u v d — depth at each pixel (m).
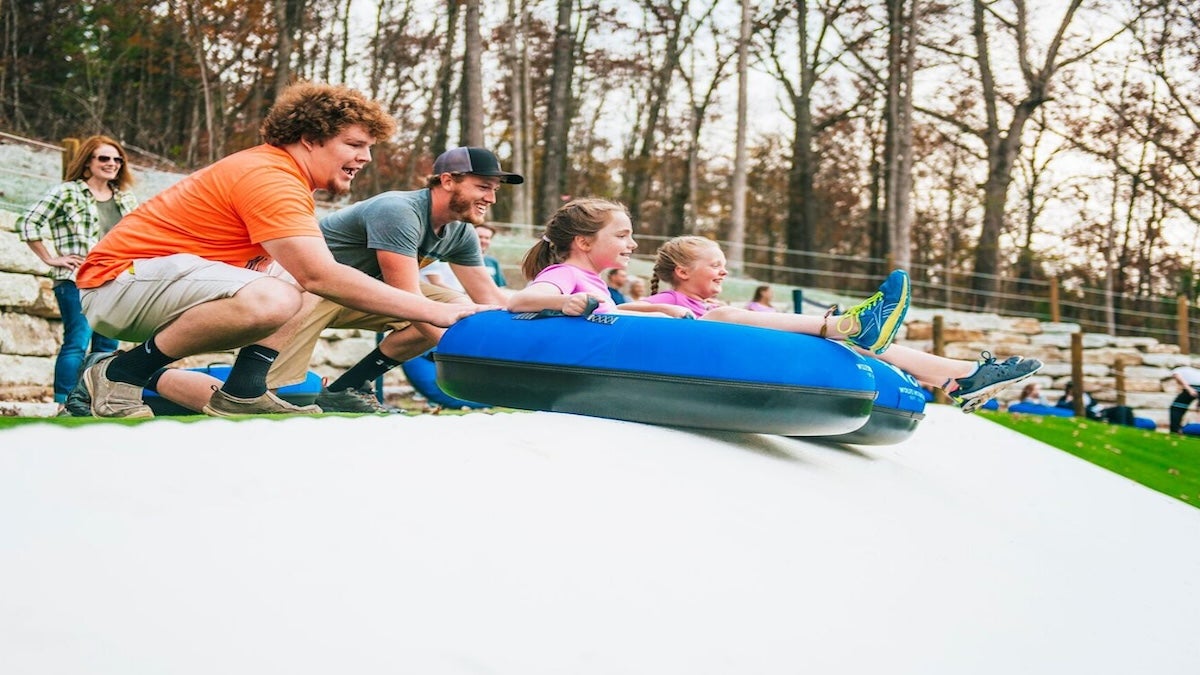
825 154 30.77
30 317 7.35
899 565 3.28
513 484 2.85
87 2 22.36
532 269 4.58
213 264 3.57
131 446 2.55
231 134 24.14
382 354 4.76
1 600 1.90
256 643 1.98
